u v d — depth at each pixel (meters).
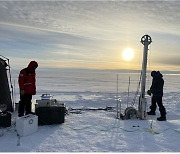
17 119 6.53
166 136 6.67
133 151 5.52
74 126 7.47
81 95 18.36
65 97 16.72
